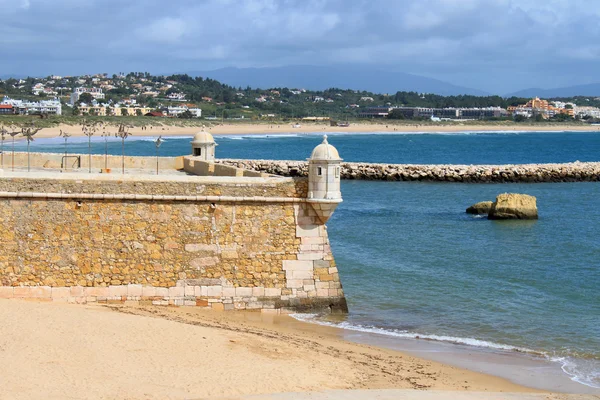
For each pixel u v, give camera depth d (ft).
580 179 341.41
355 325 101.60
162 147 542.98
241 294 97.14
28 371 66.49
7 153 130.11
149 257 94.73
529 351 94.07
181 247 95.45
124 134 158.92
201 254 95.96
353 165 347.56
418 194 279.69
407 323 104.63
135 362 72.23
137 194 94.07
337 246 164.66
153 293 94.79
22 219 91.97
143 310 92.02
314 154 97.09
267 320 96.99
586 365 89.15
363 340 95.09
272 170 361.10
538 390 78.95
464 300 118.93
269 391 68.95
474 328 103.60
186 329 84.23
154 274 94.84
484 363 88.38
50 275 92.43
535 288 128.47
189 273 95.76
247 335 86.79
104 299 93.61
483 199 262.47
